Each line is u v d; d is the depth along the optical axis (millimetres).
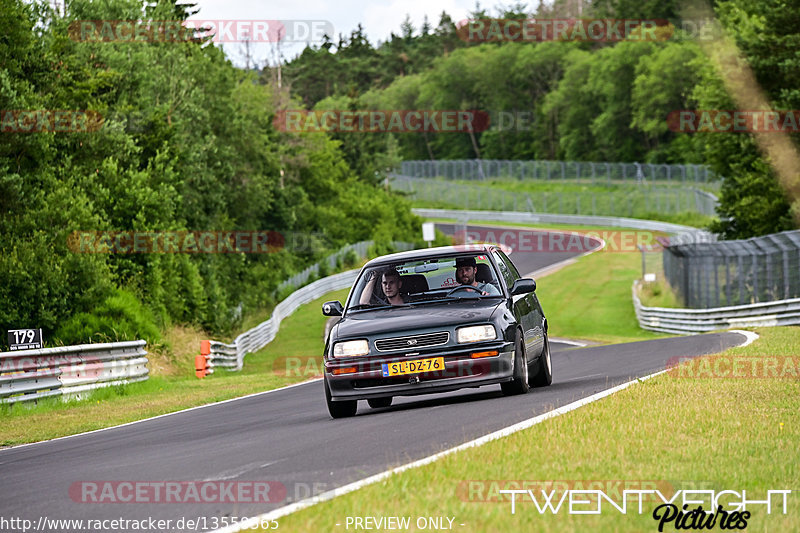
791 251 71750
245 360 91188
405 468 15500
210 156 121812
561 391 26562
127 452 22703
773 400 22438
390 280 27578
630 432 18203
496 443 17312
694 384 25609
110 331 70500
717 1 133000
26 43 84062
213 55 138750
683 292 99250
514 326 26250
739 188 124688
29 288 68062
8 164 76000
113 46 101688
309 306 138000
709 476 14438
